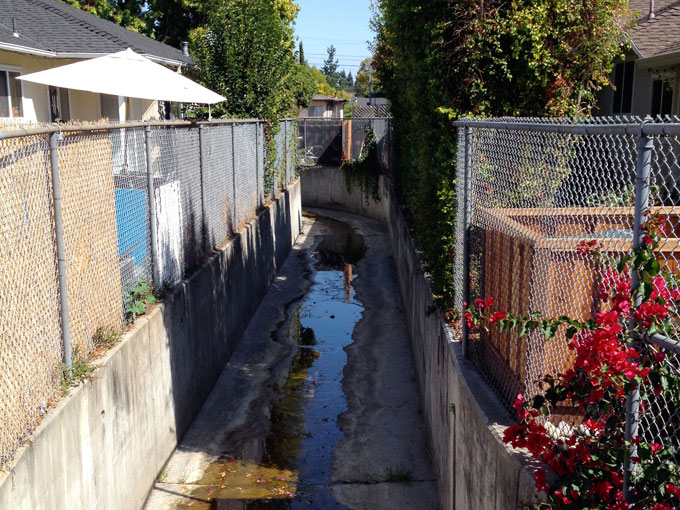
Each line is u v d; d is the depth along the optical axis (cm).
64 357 502
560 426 394
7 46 1262
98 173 591
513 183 477
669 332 272
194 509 634
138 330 637
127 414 597
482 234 543
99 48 1576
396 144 1702
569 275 371
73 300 530
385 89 1755
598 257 342
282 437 793
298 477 695
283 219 1792
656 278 286
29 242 451
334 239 2125
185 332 807
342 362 1054
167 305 735
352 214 2628
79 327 541
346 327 1244
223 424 834
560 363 381
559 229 398
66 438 464
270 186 1648
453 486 543
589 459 307
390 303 1377
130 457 605
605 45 713
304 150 2778
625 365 277
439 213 701
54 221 495
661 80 1299
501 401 457
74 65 1080
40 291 465
